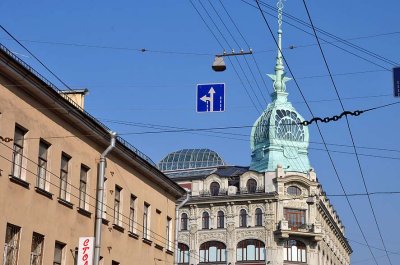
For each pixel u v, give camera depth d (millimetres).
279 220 74812
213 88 24953
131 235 35781
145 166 37125
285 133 81062
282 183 75938
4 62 24094
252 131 83938
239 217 76312
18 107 25766
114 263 33719
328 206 86125
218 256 76188
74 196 30016
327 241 84250
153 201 39250
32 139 26703
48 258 27516
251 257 75062
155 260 38969
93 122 30719
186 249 77438
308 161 80812
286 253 74750
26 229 26016
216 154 85438
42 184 27719
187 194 43438
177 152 86500
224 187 77812
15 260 25312
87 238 29594
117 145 33344
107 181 33219
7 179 24953
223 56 24141
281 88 83875
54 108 28031
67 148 29562
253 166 81375
